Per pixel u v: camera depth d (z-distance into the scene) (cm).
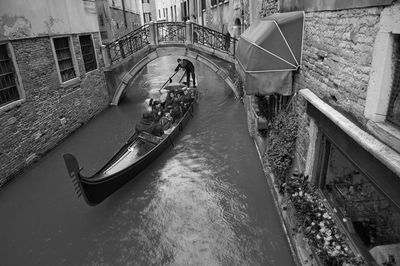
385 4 268
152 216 616
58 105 902
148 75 1852
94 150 899
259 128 798
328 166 456
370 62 303
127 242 555
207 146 890
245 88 546
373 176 305
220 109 1196
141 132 834
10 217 626
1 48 699
